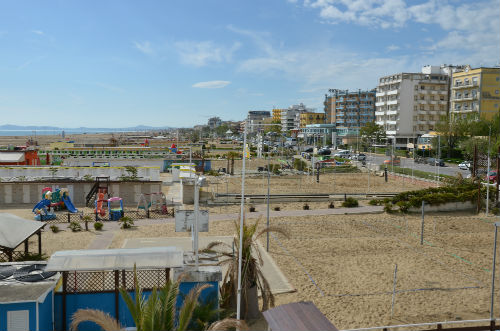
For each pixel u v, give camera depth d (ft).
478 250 78.28
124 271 42.39
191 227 59.00
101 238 84.12
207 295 43.39
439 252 76.48
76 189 124.26
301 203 126.00
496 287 59.00
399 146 363.76
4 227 56.75
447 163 253.24
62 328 42.57
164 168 198.59
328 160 232.53
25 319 38.06
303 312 33.24
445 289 58.03
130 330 39.24
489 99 313.73
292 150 333.42
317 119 635.66
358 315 49.52
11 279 42.75
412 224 99.35
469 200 115.75
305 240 83.56
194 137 467.11
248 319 48.08
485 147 205.36
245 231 48.60
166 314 31.27
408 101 363.56
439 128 281.74
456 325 46.80
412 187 156.87
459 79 331.16
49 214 102.42
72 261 41.93
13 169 136.15
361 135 379.55
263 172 195.21
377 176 191.83
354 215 109.09
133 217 104.88
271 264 67.97
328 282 60.39
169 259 43.50
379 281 61.05
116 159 194.39
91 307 42.63
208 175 186.60
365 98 497.87
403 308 51.62
